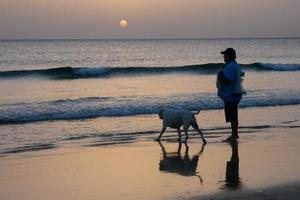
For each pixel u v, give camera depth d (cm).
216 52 7256
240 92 1137
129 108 1630
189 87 2358
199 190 724
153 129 1312
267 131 1264
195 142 1128
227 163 916
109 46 11056
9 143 1127
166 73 3142
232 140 1145
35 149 1058
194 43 14588
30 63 4959
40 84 2550
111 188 747
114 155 996
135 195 706
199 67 3256
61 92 2180
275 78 2870
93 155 997
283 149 1044
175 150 1042
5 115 1486
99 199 690
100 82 2653
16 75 2855
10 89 2311
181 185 757
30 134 1240
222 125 1359
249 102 1805
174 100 1816
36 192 732
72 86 2442
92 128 1323
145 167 891
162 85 2466
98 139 1173
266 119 1460
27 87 2406
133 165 907
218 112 1602
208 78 2884
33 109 1599
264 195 691
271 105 1775
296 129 1297
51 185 771
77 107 1642
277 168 868
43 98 1948
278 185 746
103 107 1641
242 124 1373
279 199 671
